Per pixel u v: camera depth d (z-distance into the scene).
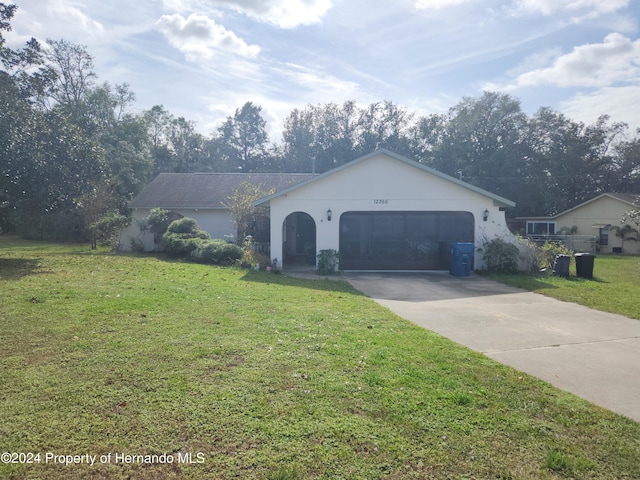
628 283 12.24
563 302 9.12
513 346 5.59
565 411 3.57
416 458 2.82
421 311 7.95
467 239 14.89
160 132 54.41
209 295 8.44
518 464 2.79
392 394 3.78
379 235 14.86
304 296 9.00
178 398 3.58
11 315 6.20
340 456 2.82
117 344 4.98
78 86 34.12
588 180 42.31
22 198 13.47
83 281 9.60
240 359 4.59
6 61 14.35
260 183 22.92
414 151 48.69
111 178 21.69
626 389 4.10
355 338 5.56
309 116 51.53
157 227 19.39
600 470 2.74
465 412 3.49
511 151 43.06
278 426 3.17
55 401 3.48
